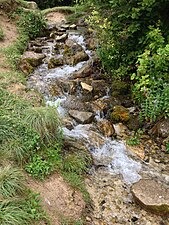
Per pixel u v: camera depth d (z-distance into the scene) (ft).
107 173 14.19
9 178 10.69
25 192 10.91
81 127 16.84
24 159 12.43
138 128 17.26
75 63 23.15
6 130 12.99
